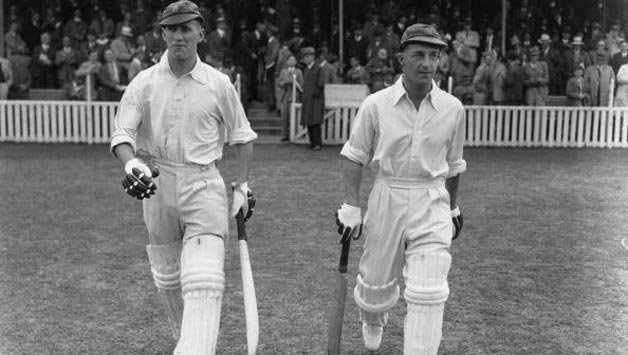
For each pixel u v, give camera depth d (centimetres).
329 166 1441
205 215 429
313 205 1041
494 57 1862
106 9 2223
